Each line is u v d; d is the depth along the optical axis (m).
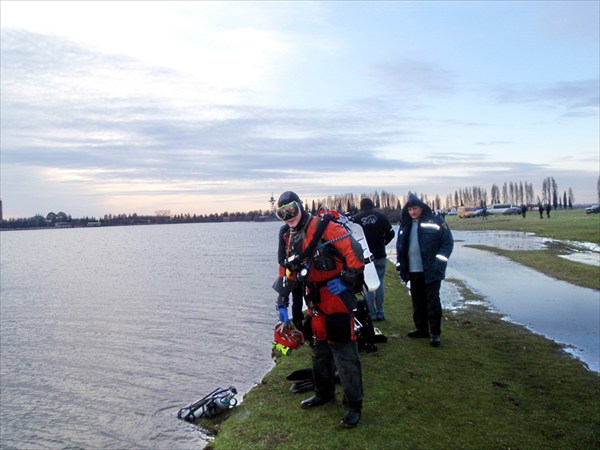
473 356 7.13
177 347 12.26
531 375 6.41
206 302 19.83
